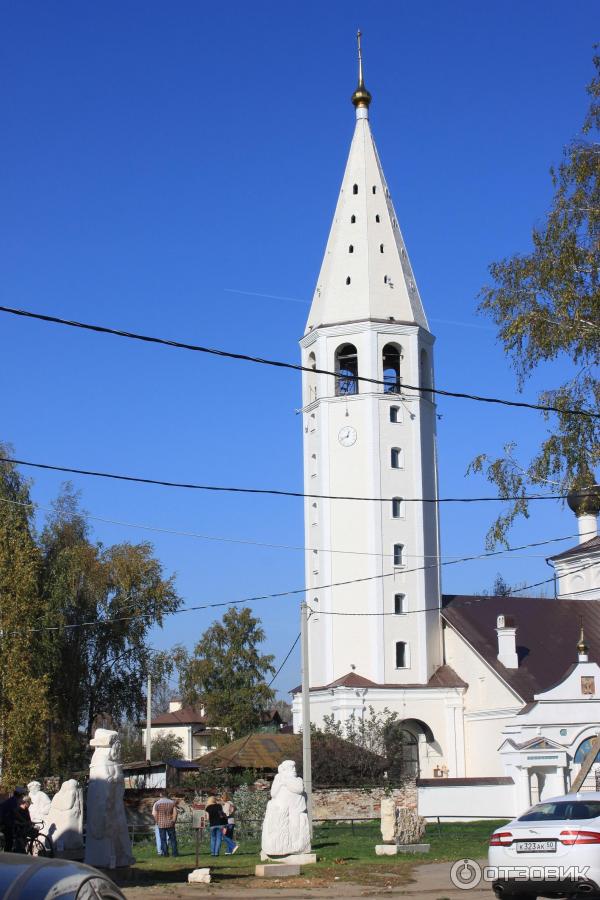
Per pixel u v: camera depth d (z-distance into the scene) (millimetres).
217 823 36562
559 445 31938
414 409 75812
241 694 100812
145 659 74250
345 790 55656
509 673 70812
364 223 77625
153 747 124688
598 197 32406
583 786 61500
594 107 32656
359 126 80188
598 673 65625
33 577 58812
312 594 75438
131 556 75062
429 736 72938
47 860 9328
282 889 24797
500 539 33438
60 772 66938
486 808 59000
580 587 86688
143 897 23109
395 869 29031
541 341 32188
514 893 19281
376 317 75438
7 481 66500
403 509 74750
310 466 76688
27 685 55125
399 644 73812
